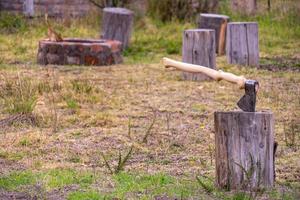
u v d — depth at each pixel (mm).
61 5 35969
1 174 13594
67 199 12172
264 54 30000
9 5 35562
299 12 37281
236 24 26750
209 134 16891
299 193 12492
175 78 24484
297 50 31031
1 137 16188
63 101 20234
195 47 24219
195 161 14664
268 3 38500
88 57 26672
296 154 15195
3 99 19656
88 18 35531
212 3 37500
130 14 30719
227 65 26578
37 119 17734
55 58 26672
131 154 15117
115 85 23000
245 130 12250
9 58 27875
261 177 12438
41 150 15312
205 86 23062
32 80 22672
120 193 12406
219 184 12547
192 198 12195
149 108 19703
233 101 20781
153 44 32094
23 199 12242
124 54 29969
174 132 17031
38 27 34031
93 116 18266
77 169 13977
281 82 23859
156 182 13078
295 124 17828
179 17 37094
